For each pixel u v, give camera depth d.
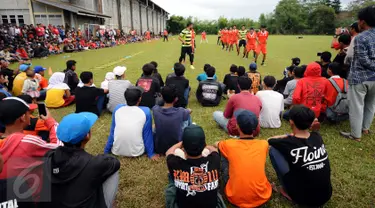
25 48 14.12
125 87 4.69
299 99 4.04
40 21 21.48
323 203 2.38
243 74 5.54
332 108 4.26
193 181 2.06
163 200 2.59
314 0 67.25
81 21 24.30
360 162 3.24
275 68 10.17
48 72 9.71
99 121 4.61
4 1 20.89
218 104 5.50
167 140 3.20
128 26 38.47
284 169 2.38
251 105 3.58
